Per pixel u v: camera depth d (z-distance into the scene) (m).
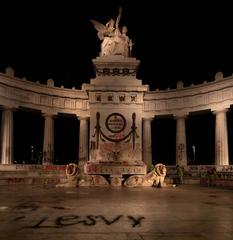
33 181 32.97
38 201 16.42
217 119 40.84
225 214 12.49
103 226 10.14
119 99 30.62
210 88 41.88
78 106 46.50
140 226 10.14
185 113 44.59
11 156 39.69
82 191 22.61
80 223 10.59
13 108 40.38
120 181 28.08
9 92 40.00
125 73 31.38
